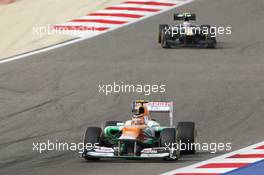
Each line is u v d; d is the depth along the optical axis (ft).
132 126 190.80
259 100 282.97
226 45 380.99
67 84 308.60
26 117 260.42
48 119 257.75
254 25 414.21
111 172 176.45
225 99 284.20
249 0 457.68
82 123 252.42
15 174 177.58
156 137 197.98
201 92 294.05
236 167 183.52
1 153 208.85
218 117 260.62
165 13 432.25
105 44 380.78
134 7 438.40
